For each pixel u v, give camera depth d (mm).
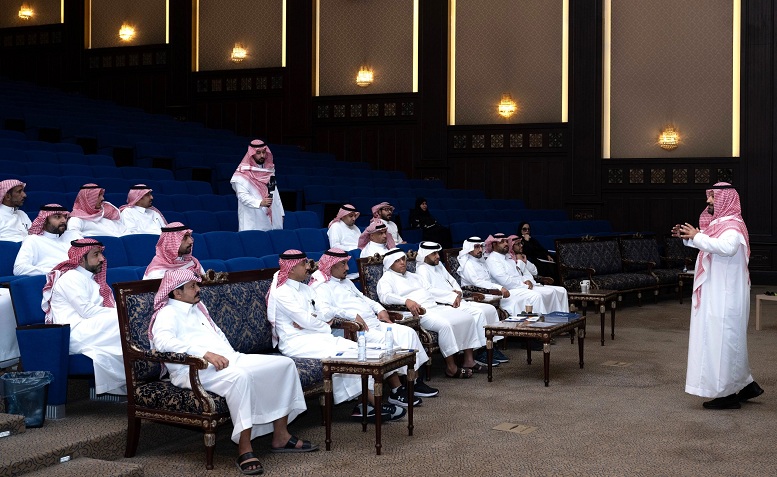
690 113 14359
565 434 4898
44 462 3938
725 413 5406
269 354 5023
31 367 4609
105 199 8719
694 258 12531
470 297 7488
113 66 18000
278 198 9164
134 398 4414
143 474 4066
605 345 8125
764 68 13750
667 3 14477
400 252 6738
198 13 17375
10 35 18828
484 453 4520
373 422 5195
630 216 14727
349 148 16297
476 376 6688
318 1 16547
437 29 15680
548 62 15109
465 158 15617
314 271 5977
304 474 4172
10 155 9508
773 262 13695
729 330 5438
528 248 10367
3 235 6977
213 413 4191
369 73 16172
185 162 11906
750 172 13859
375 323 6070
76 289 4996
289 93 16609
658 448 4605
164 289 4434
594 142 14750
